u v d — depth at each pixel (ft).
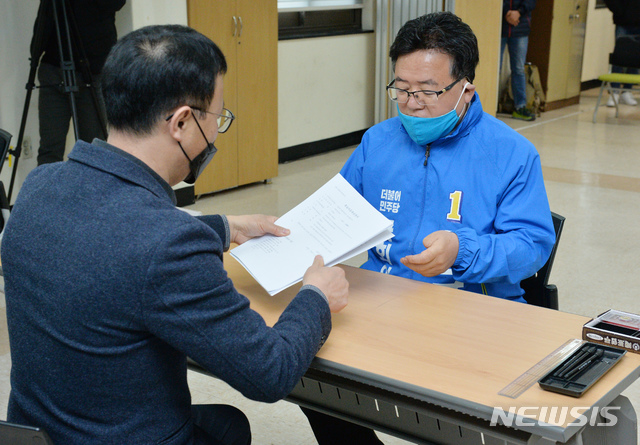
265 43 16.48
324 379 4.07
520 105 25.71
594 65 32.55
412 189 5.92
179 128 3.39
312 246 4.64
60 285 3.12
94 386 3.20
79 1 12.50
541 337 4.01
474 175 5.70
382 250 6.04
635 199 15.93
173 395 3.40
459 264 5.09
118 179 3.27
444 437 3.90
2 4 13.33
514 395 3.34
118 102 3.32
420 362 3.71
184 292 3.09
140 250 3.03
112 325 3.09
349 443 5.56
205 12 14.87
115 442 3.26
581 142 21.95
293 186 17.31
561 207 15.34
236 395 8.04
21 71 13.82
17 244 3.27
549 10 26.58
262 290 4.81
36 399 3.35
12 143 14.01
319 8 19.72
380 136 6.29
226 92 15.81
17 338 3.34
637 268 11.87
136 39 3.36
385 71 21.42
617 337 3.78
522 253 5.27
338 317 4.33
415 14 20.29
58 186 3.29
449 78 5.39
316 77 20.10
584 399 3.28
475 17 19.92
